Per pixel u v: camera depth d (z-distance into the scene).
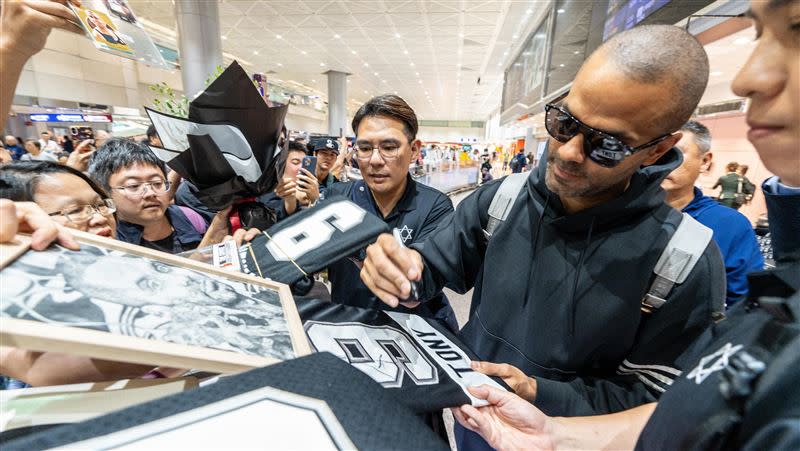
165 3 7.29
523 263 0.73
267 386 0.32
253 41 9.70
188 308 0.42
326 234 0.71
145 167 1.17
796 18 0.24
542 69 7.29
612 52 0.53
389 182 1.16
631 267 0.62
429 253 0.84
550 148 0.64
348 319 0.68
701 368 0.35
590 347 0.66
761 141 0.30
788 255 0.34
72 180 0.81
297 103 19.52
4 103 0.55
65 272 0.38
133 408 0.28
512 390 0.58
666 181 1.40
